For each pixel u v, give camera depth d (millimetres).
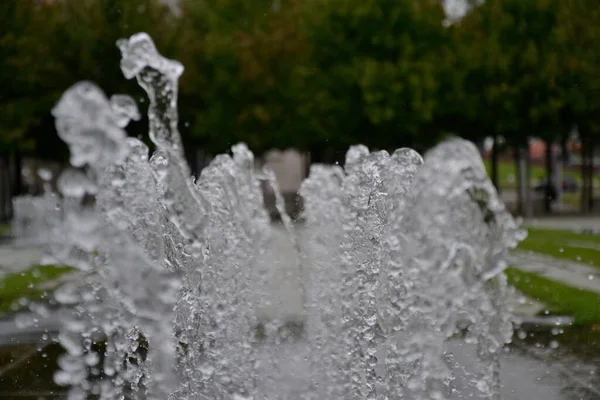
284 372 3943
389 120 20500
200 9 25594
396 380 3355
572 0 20891
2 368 4117
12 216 22578
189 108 23141
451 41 21391
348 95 21172
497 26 21078
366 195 4410
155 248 3350
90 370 3932
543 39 20922
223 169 5031
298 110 21969
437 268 2832
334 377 3867
